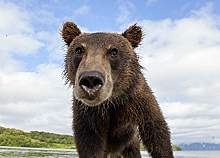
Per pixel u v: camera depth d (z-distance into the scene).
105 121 0.73
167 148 0.69
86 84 0.49
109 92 0.54
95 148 0.72
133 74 0.68
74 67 0.65
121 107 0.71
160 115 0.71
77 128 0.71
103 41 0.63
